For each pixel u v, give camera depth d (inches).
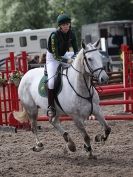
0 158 497.7
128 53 753.6
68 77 472.4
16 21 2128.4
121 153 496.7
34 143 571.5
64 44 485.4
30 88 531.5
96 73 442.6
